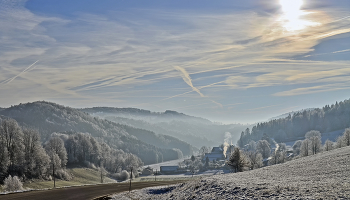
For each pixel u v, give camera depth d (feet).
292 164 168.76
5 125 363.76
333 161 144.56
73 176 442.09
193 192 110.22
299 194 74.49
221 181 113.80
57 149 485.56
